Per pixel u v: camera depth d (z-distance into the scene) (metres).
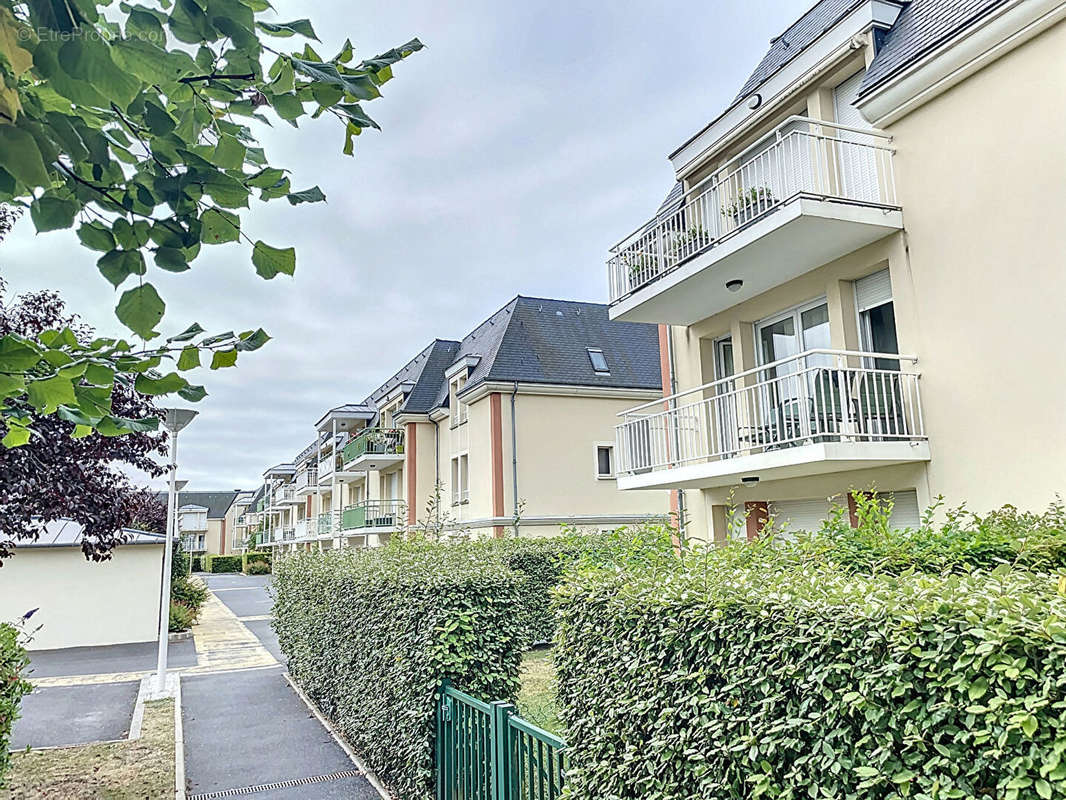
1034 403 6.76
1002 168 7.10
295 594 11.16
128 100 1.34
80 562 16.88
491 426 21.19
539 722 7.46
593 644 3.85
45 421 5.42
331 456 35.97
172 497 11.91
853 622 2.50
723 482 10.37
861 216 7.96
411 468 26.41
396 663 5.98
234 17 1.47
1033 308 6.80
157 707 9.87
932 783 2.16
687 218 11.07
